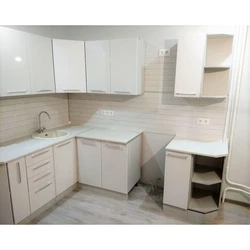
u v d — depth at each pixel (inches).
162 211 107.7
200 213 99.7
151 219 101.7
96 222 99.3
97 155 118.1
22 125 115.6
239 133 107.3
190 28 108.0
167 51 114.3
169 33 112.3
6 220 91.4
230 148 110.0
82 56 119.4
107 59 114.6
